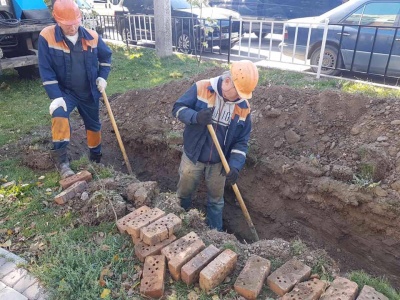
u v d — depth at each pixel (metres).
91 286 2.54
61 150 3.87
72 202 3.45
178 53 9.91
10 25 7.04
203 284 2.49
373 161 3.55
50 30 3.52
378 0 6.92
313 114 4.35
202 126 3.26
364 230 3.52
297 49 8.15
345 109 4.22
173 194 3.54
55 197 3.44
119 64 9.07
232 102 3.06
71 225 3.20
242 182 4.37
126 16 10.89
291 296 2.35
